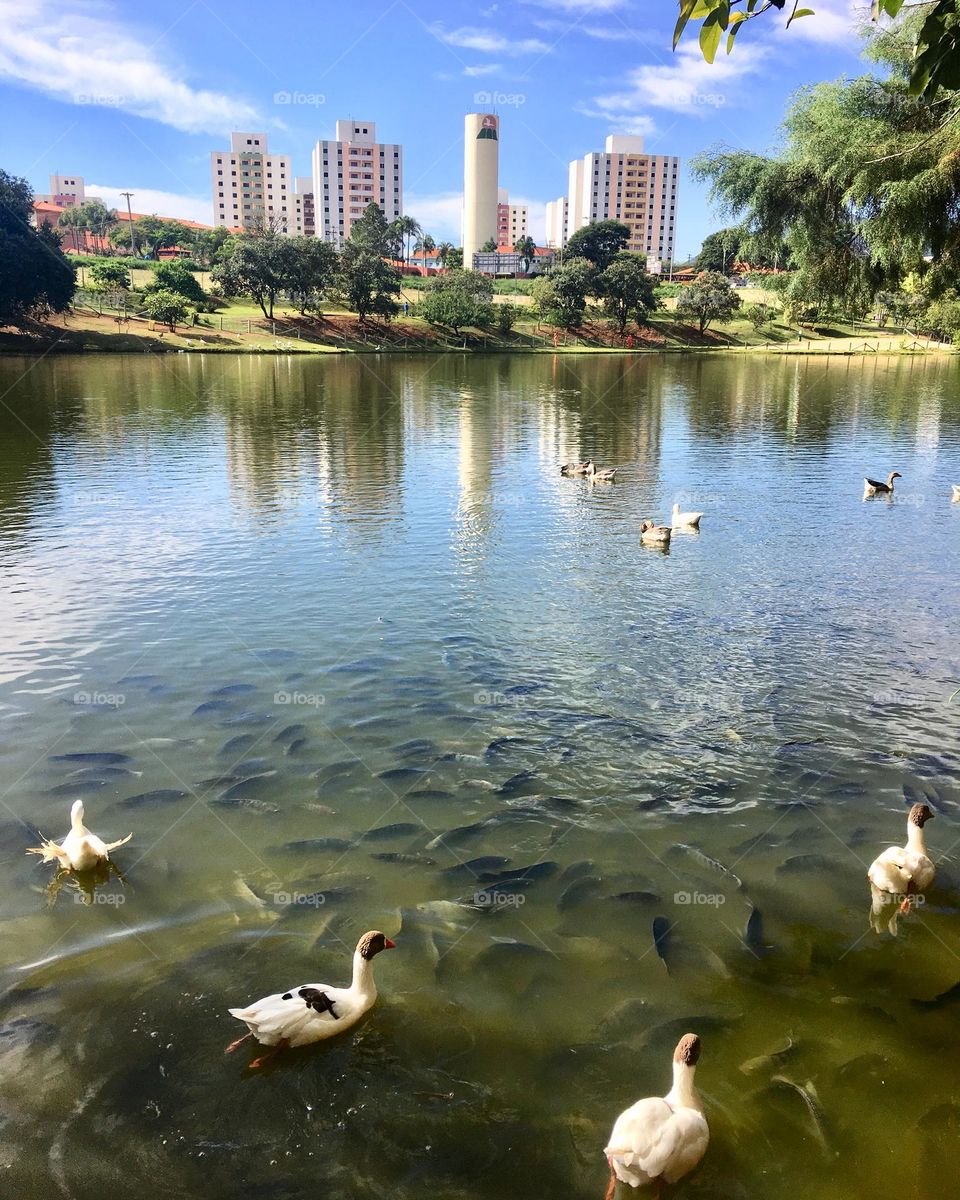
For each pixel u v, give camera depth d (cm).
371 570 1812
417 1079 592
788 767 1025
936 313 2666
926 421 4612
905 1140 547
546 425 4328
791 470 3155
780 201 1614
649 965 704
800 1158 535
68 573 1766
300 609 1556
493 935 735
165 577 1744
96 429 3906
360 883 801
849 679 1270
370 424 4244
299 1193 513
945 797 966
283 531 2145
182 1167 527
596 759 1038
